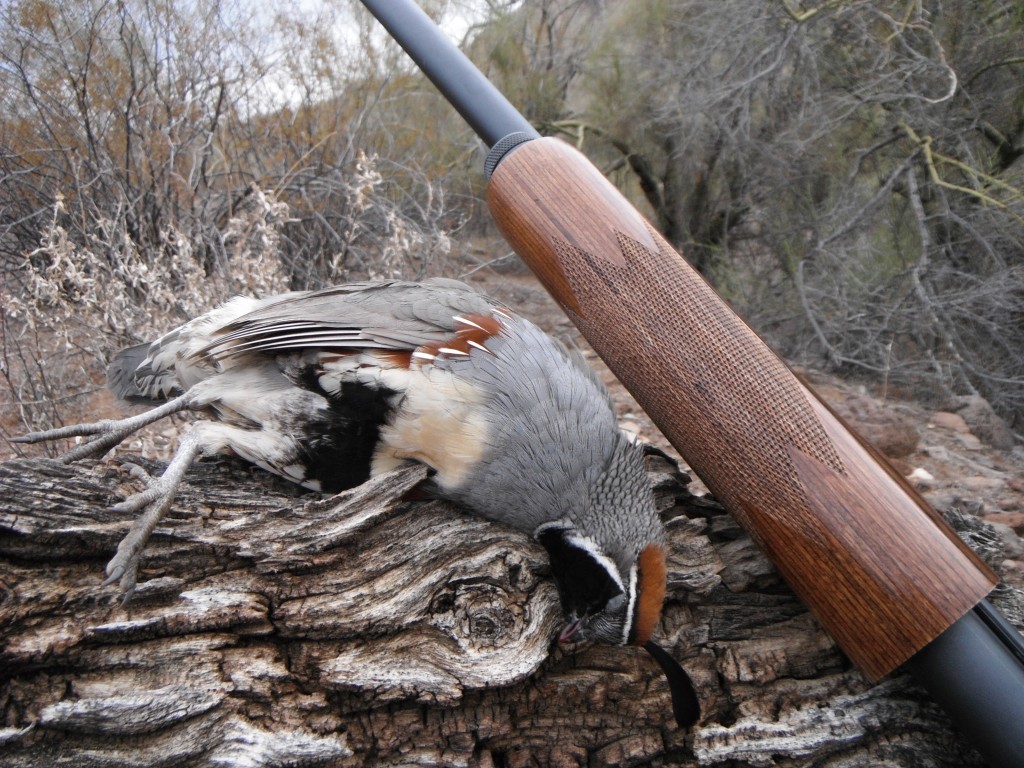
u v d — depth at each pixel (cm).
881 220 80
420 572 26
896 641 22
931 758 26
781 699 27
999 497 53
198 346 32
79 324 58
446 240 62
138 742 23
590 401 27
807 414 24
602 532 26
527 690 26
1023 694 21
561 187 27
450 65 30
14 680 22
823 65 81
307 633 25
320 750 24
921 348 77
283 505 27
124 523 24
